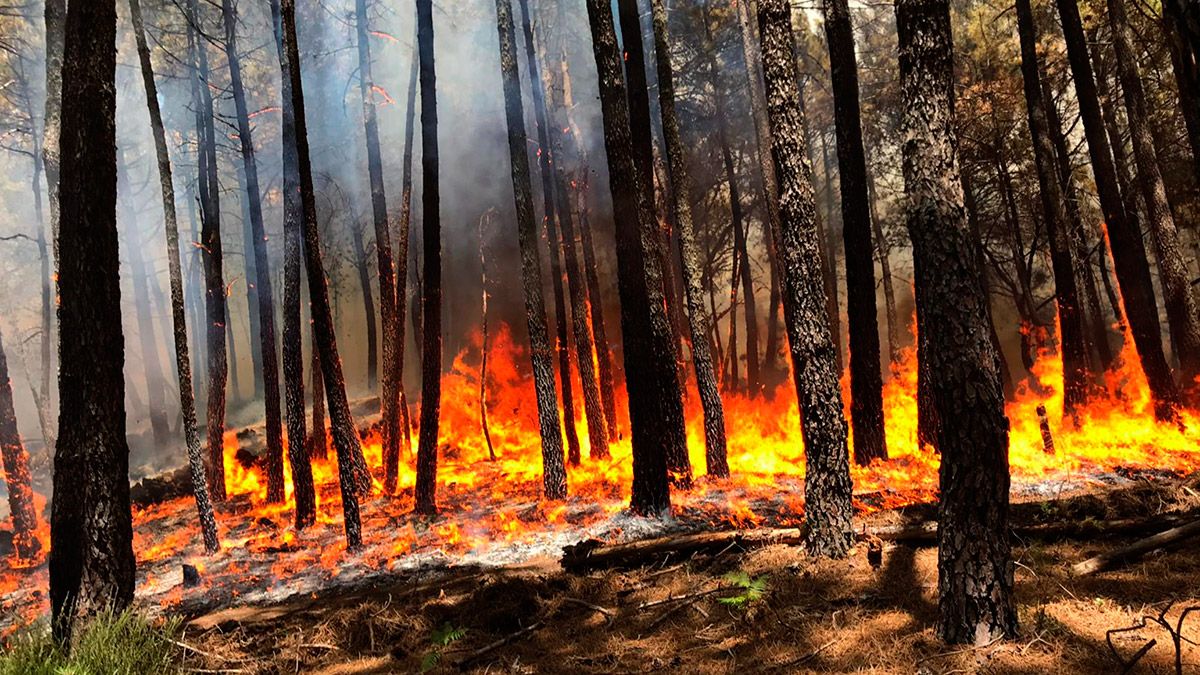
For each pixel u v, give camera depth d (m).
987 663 3.89
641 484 8.45
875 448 10.00
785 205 6.34
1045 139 13.09
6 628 7.25
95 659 4.81
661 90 10.91
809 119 21.83
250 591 7.47
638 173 10.27
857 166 10.26
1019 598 4.71
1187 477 7.94
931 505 7.32
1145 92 16.70
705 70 20.78
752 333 19.89
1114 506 6.54
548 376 10.46
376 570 7.72
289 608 6.68
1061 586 4.84
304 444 10.38
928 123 4.33
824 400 6.09
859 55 21.81
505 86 11.06
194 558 9.24
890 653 4.19
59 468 5.60
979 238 19.02
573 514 9.15
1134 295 12.03
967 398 4.17
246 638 5.96
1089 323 20.20
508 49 11.04
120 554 5.66
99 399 5.64
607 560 6.62
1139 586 4.71
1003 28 18.98
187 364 9.44
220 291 14.07
